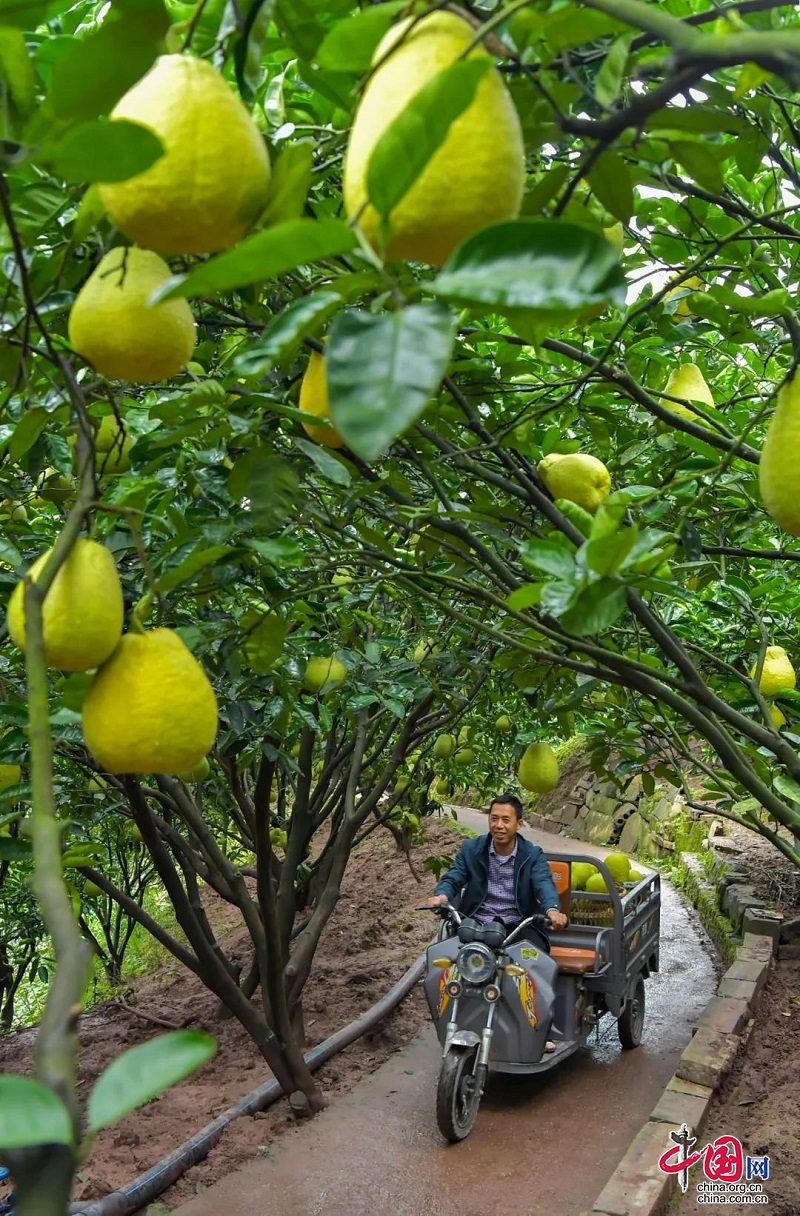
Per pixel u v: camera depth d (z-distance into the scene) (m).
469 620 2.42
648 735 4.19
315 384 1.52
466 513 2.18
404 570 2.73
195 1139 5.04
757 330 2.64
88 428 1.38
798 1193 4.14
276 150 1.54
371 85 0.88
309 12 1.40
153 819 5.28
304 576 3.08
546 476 2.39
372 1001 7.39
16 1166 0.56
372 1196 4.66
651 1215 3.87
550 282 0.77
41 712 1.01
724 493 3.10
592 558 1.33
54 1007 0.68
